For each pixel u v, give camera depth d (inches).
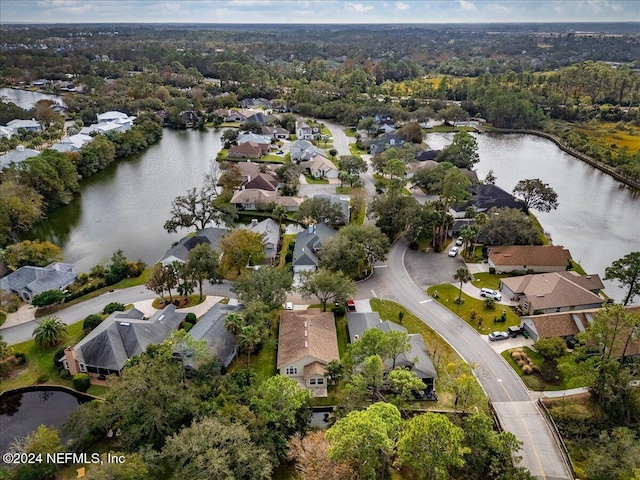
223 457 1797.5
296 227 4466.0
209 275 3208.7
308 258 3545.8
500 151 7406.5
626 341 2512.3
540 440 2194.9
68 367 2561.5
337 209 4293.8
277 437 2049.7
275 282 2950.3
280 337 2795.3
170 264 3326.8
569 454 2122.3
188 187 5531.5
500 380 2573.8
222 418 2004.2
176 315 2940.5
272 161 6540.4
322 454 1819.6
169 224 4052.7
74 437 2095.2
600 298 3152.1
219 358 2546.8
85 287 3314.5
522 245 3941.9
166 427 2054.6
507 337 2923.2
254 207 4857.3
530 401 2434.8
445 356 2751.0
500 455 1934.1
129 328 2657.5
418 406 2380.7
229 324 2502.5
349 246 3440.0
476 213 4399.6
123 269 3489.2
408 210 3956.7
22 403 2448.3
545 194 4621.1
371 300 3275.1
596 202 5354.3
